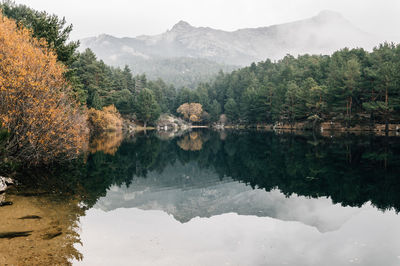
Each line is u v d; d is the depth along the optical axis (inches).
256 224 434.9
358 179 721.0
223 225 428.1
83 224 390.0
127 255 305.9
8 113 561.6
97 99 2472.9
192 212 500.4
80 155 1131.9
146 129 4463.6
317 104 2974.9
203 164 1098.7
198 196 623.5
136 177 818.2
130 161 1099.9
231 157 1264.8
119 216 446.3
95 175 764.6
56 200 485.1
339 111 2802.7
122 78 4734.3
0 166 564.4
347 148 1353.3
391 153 1146.0
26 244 302.0
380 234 384.5
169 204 552.1
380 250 332.5
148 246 335.0
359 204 529.0
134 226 405.7
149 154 1355.8
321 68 3956.7
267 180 776.9
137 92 5324.8
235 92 6259.8
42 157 721.0
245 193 647.1
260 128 4431.6
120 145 1694.1
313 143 1662.2
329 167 892.6
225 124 5846.5
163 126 4997.5
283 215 478.9
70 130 711.7
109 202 525.3
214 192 663.1
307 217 465.4
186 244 347.6
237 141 2122.3
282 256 316.8
